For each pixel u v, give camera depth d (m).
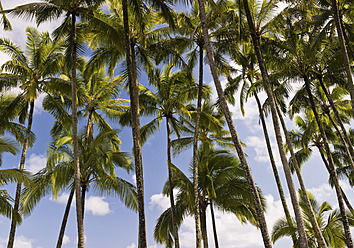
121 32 17.44
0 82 19.22
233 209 22.44
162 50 19.45
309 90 18.92
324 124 26.31
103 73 24.31
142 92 22.69
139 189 12.74
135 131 13.52
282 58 18.19
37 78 19.86
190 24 18.95
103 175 19.69
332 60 18.52
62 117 20.86
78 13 16.53
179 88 22.80
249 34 17.67
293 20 17.22
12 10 15.09
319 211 21.02
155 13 18.77
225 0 18.59
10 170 16.55
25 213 19.06
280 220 19.44
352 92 13.99
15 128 22.41
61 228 19.08
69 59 17.80
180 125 24.22
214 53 19.09
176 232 19.66
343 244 19.38
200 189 22.69
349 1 16.20
